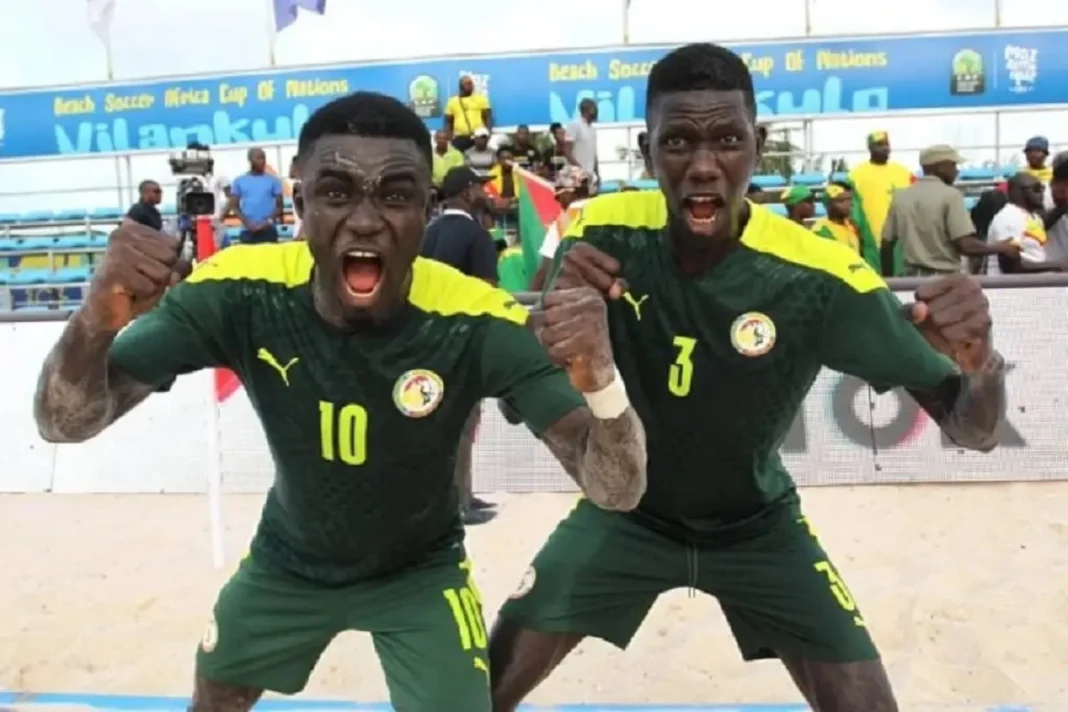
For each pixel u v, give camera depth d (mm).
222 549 5668
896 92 16297
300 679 2967
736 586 3086
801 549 3072
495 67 16797
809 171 16078
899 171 9969
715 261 2822
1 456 7426
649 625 4859
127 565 5770
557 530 3221
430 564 2848
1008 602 4902
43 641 4727
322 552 2805
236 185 12891
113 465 7336
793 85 16422
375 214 2369
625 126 15594
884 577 5262
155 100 17625
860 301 2828
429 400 2604
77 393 2318
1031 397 6879
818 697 3047
